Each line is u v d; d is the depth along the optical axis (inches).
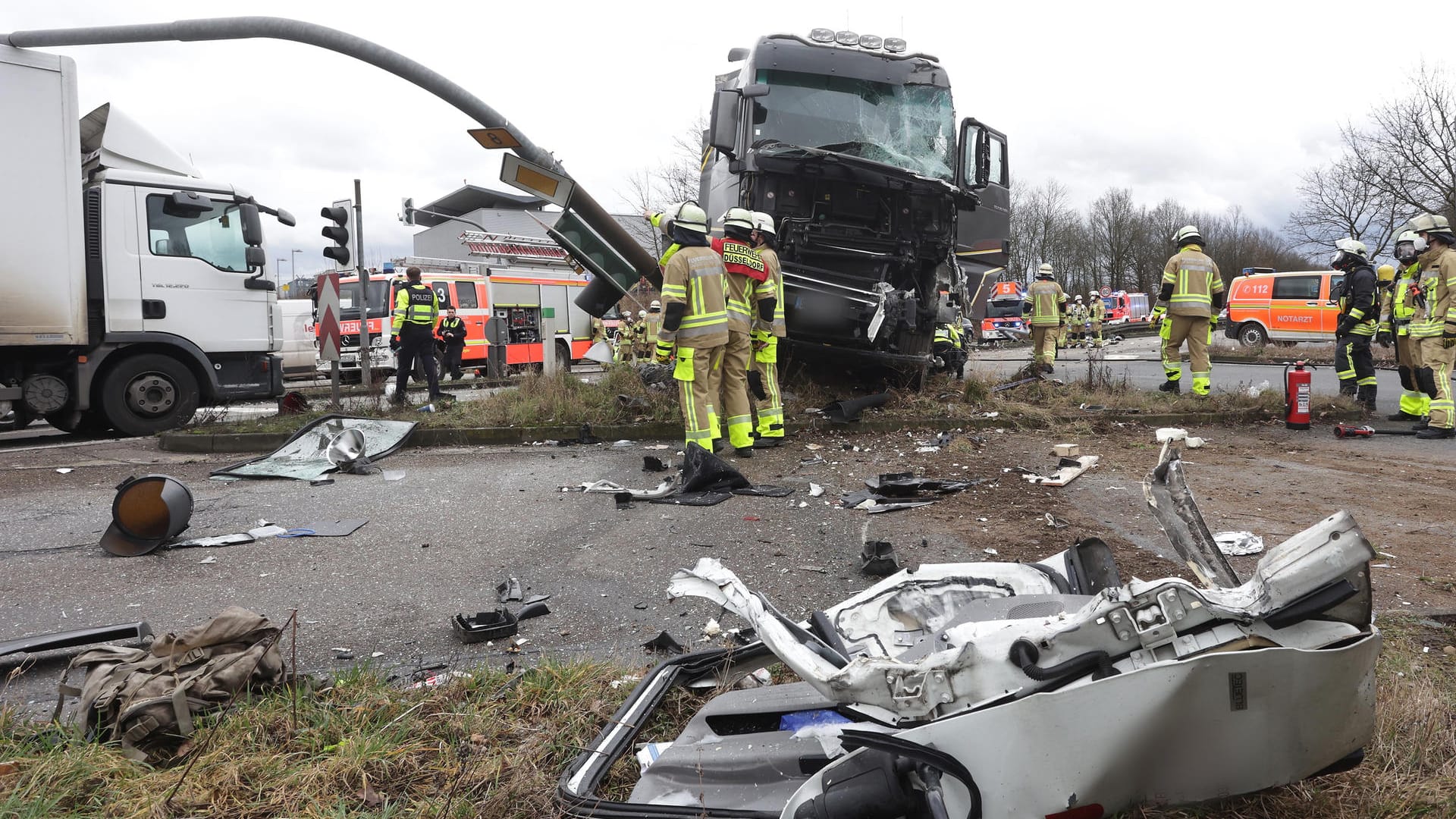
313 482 294.2
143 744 110.7
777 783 92.0
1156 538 214.7
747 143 383.6
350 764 105.8
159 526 211.0
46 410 392.2
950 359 505.0
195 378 426.6
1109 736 71.8
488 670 134.6
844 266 398.6
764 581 186.5
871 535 221.9
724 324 314.8
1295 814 90.0
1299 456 327.3
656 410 406.0
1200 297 440.8
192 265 416.8
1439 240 368.2
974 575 114.0
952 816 74.3
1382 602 164.2
